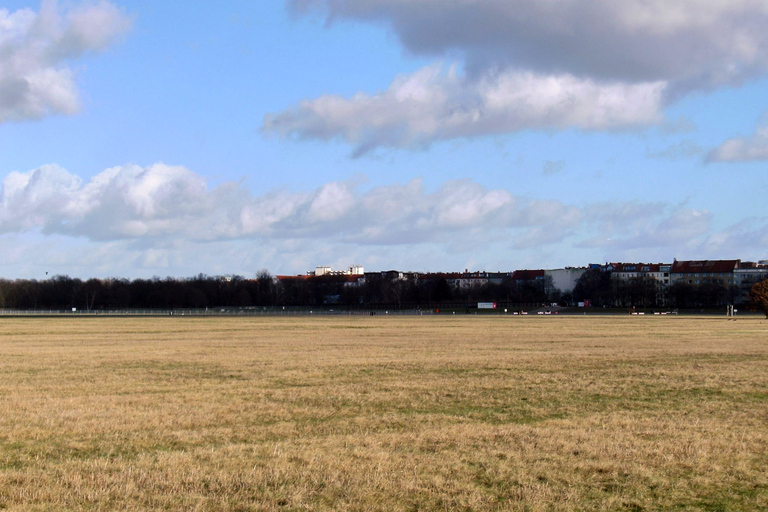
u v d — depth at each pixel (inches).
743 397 1306.6
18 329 4148.6
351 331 3912.4
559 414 1123.3
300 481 719.7
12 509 632.4
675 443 893.8
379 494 681.0
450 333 3690.9
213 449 855.7
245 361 2025.1
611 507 657.0
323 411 1133.1
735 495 694.5
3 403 1201.4
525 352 2370.8
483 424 1023.0
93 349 2536.9
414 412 1134.4
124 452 854.5
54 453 846.5
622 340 3085.6
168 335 3508.9
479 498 669.9
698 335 3503.9
